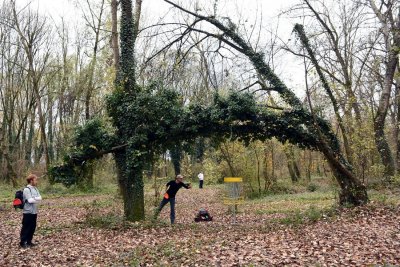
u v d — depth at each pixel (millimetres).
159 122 13961
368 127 16062
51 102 41281
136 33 15219
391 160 20281
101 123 14234
